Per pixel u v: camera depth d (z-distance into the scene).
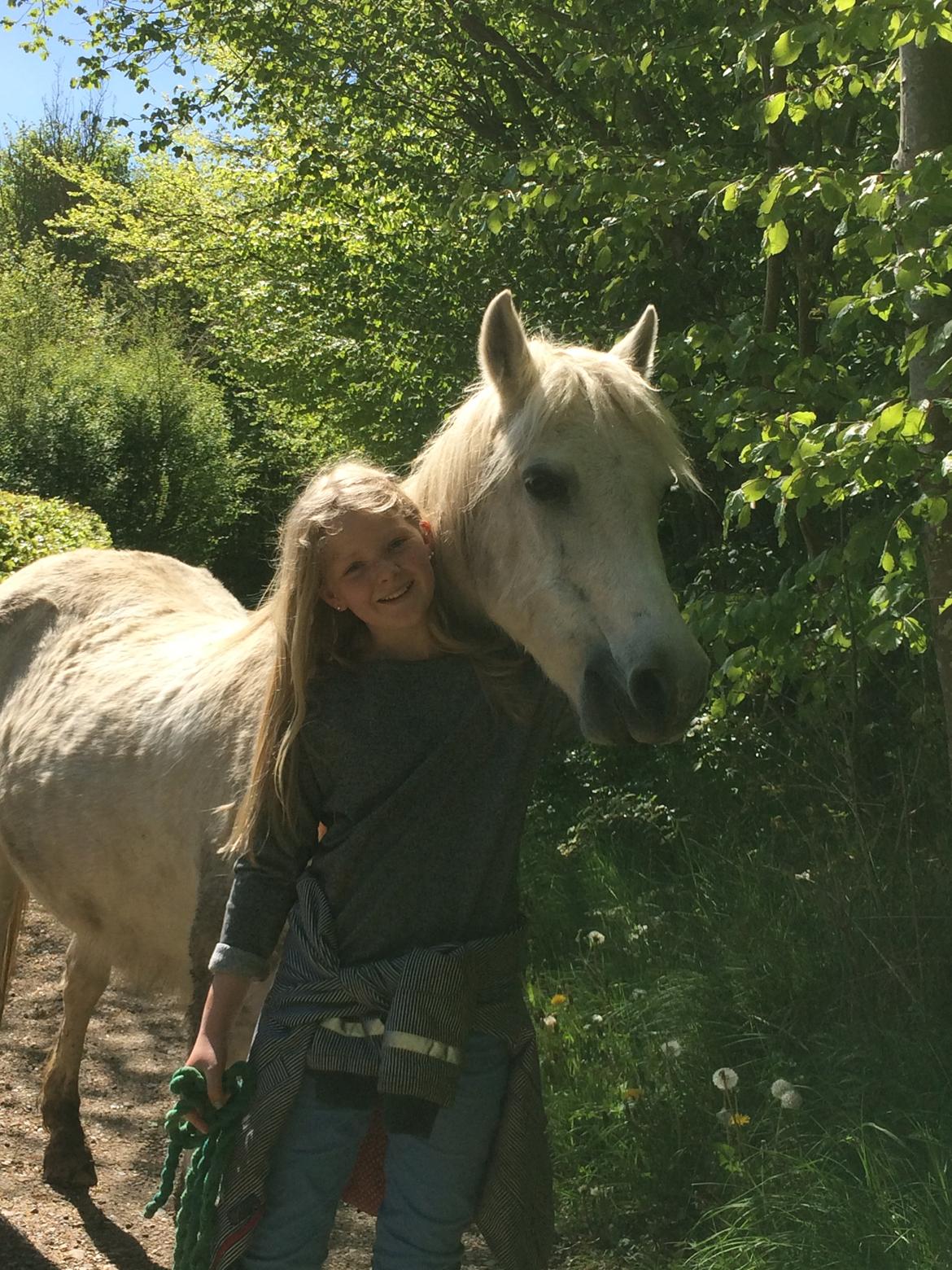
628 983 3.66
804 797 4.48
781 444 2.94
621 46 4.92
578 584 1.92
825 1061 2.99
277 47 7.04
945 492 2.82
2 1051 3.97
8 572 6.30
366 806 1.80
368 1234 2.99
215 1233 1.74
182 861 2.58
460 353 6.48
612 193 4.16
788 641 3.51
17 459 11.73
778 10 3.75
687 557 5.98
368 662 1.83
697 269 5.25
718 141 5.20
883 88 4.08
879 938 3.24
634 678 1.82
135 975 2.93
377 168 7.08
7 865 3.28
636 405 1.98
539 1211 1.85
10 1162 3.24
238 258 9.85
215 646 2.84
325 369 8.02
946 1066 2.85
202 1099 1.76
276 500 14.63
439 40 6.69
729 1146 2.74
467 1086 1.79
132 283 16.69
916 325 3.04
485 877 1.84
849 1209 2.44
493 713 1.82
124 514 12.22
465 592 2.10
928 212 2.76
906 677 4.16
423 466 2.20
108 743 2.85
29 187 26.36
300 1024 1.77
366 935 1.79
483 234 4.82
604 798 5.18
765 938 3.54
